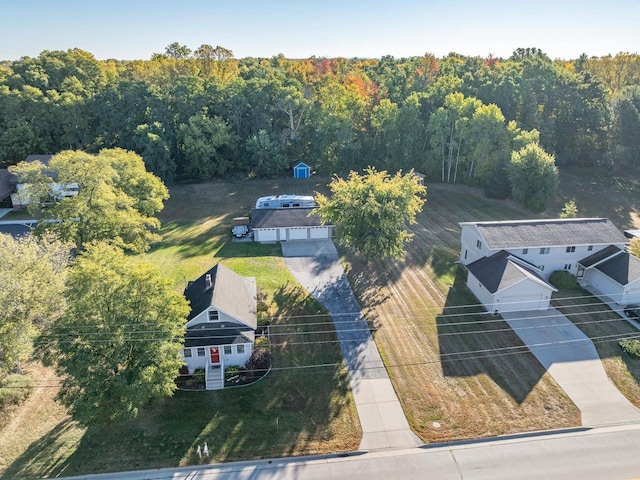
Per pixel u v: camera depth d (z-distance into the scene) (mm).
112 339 22250
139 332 23172
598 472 21859
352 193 39906
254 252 45719
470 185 68125
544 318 34000
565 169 72062
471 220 54906
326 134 71938
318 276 40719
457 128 65188
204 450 22656
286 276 40594
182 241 48594
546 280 39438
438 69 95938
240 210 58312
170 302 24750
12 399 25266
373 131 77125
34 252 27297
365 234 38688
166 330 23500
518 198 59031
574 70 97875
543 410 25672
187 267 41938
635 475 21703
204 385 27062
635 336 31953
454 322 33531
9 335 24094
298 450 23000
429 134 70438
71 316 22891
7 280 24469
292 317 34031
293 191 65375
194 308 28875
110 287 23500
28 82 72688
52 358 22734
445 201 61906
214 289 29609
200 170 68125
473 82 78125
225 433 23891
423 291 38062
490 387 27281
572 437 23984
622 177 69312
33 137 66438
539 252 38969
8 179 58438
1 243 26906
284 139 75188
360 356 29844
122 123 70000
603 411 25688
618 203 61344
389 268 42312
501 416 25234
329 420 24844
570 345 31016
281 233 48656
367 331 32438
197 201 61656
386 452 22969
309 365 28953
